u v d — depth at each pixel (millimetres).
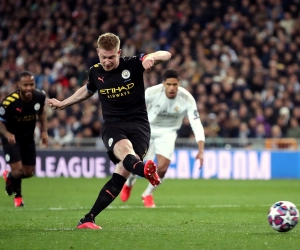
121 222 15742
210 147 38312
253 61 43438
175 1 48906
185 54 44125
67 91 42031
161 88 21016
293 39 46625
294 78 41469
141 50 45969
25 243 11422
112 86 13516
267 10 47938
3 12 52156
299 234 12812
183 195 26312
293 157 38188
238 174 37938
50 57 46469
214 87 40594
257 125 38312
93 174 38094
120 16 48625
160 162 21141
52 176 38062
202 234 12828
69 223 15328
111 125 13633
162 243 11484
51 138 38938
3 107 20094
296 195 26375
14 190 20750
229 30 45938
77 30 48344
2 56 49062
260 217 17234
